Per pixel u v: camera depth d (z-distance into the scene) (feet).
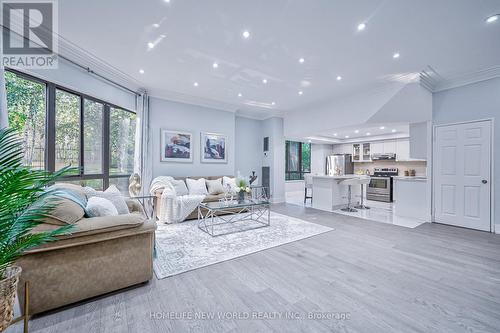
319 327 4.70
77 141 10.79
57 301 5.05
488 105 11.66
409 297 5.79
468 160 12.35
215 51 9.82
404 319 4.94
